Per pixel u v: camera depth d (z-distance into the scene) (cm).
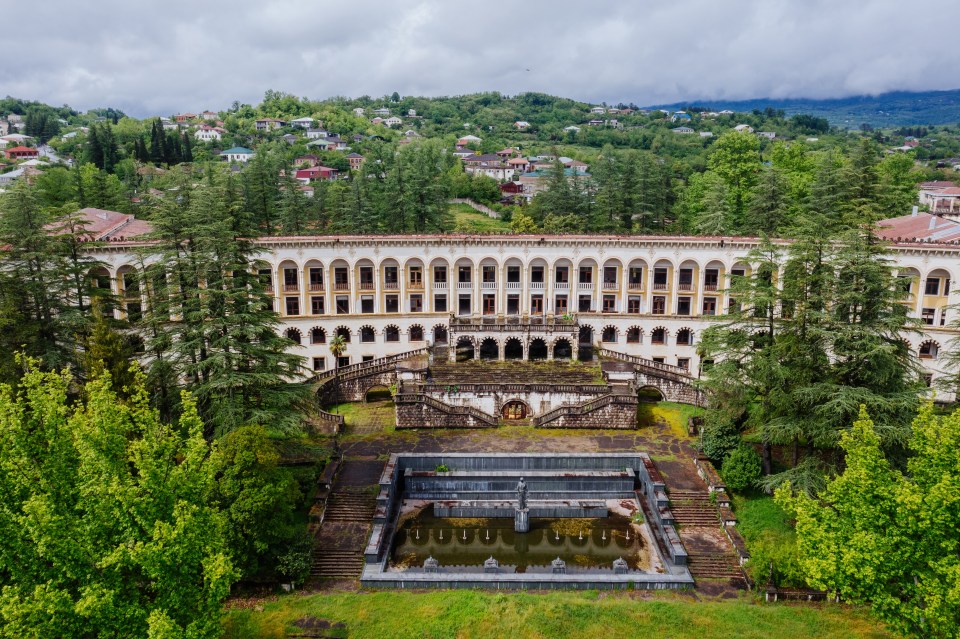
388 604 3944
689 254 7338
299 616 3803
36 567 2547
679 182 10231
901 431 3984
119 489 2639
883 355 4266
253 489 3862
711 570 4338
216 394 4450
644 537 4841
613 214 9544
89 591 2384
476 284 7588
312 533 4588
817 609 3825
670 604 3903
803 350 4612
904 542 2830
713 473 5178
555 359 7269
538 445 5822
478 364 7119
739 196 9719
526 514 4922
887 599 2814
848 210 7581
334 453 5431
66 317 4856
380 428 6219
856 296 4412
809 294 4747
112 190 9944
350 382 6856
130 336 5166
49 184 9881
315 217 10062
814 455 4641
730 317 5228
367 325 7575
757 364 4712
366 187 10738
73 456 2869
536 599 3956
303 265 7356
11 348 4691
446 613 3825
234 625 3688
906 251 6544
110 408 2900
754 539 4509
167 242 4859
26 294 4897
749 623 3681
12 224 4856
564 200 10094
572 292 7594
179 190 5241
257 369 4669
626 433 6084
